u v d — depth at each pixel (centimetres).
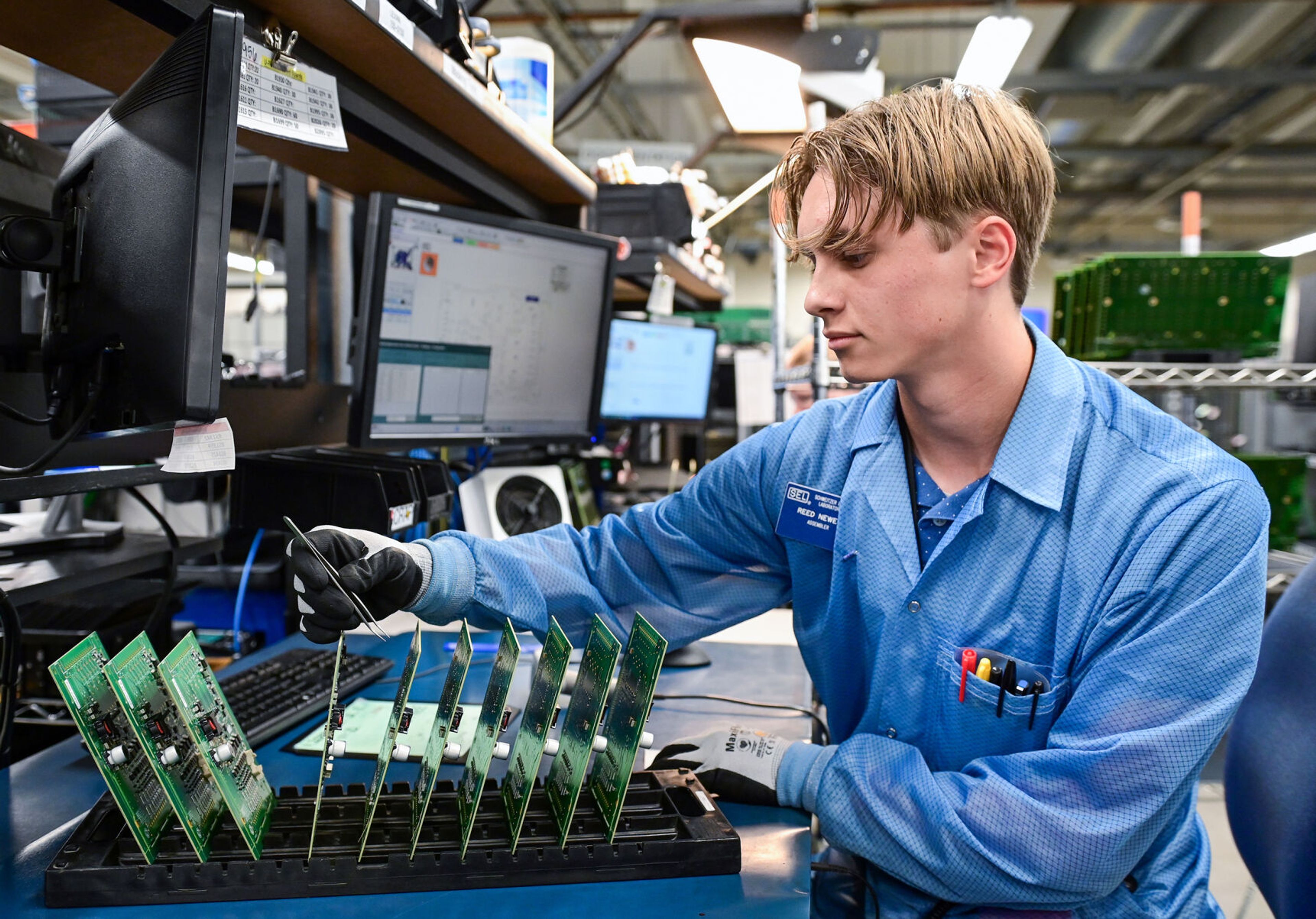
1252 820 97
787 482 102
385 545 85
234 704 103
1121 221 1025
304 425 136
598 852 70
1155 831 76
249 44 83
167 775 65
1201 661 76
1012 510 84
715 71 191
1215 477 79
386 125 112
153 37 83
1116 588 80
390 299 129
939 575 86
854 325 80
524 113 151
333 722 69
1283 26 519
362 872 67
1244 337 212
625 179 259
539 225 146
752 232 1029
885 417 94
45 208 95
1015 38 281
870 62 183
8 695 89
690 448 378
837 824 82
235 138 65
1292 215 1013
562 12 514
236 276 270
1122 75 573
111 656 120
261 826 69
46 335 79
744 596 109
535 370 158
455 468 177
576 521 206
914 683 88
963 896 78
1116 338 215
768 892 69
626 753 70
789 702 118
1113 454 83
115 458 100
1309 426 306
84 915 63
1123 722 76
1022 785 77
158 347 65
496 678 77
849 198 77
